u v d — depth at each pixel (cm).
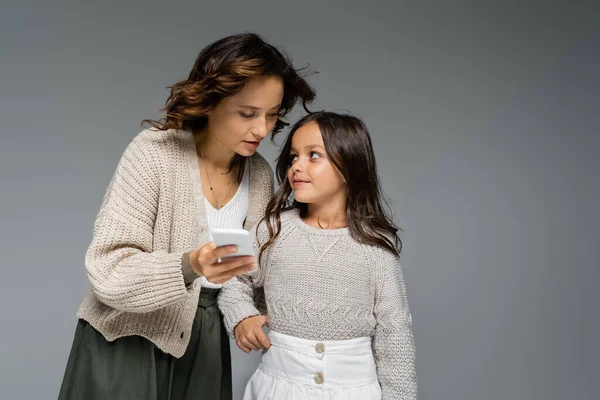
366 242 155
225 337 172
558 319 277
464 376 273
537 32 280
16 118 264
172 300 133
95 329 147
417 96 276
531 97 279
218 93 143
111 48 271
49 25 266
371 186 161
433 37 277
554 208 279
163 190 151
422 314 272
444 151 276
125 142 273
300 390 147
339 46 276
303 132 157
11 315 261
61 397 149
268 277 157
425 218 274
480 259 275
